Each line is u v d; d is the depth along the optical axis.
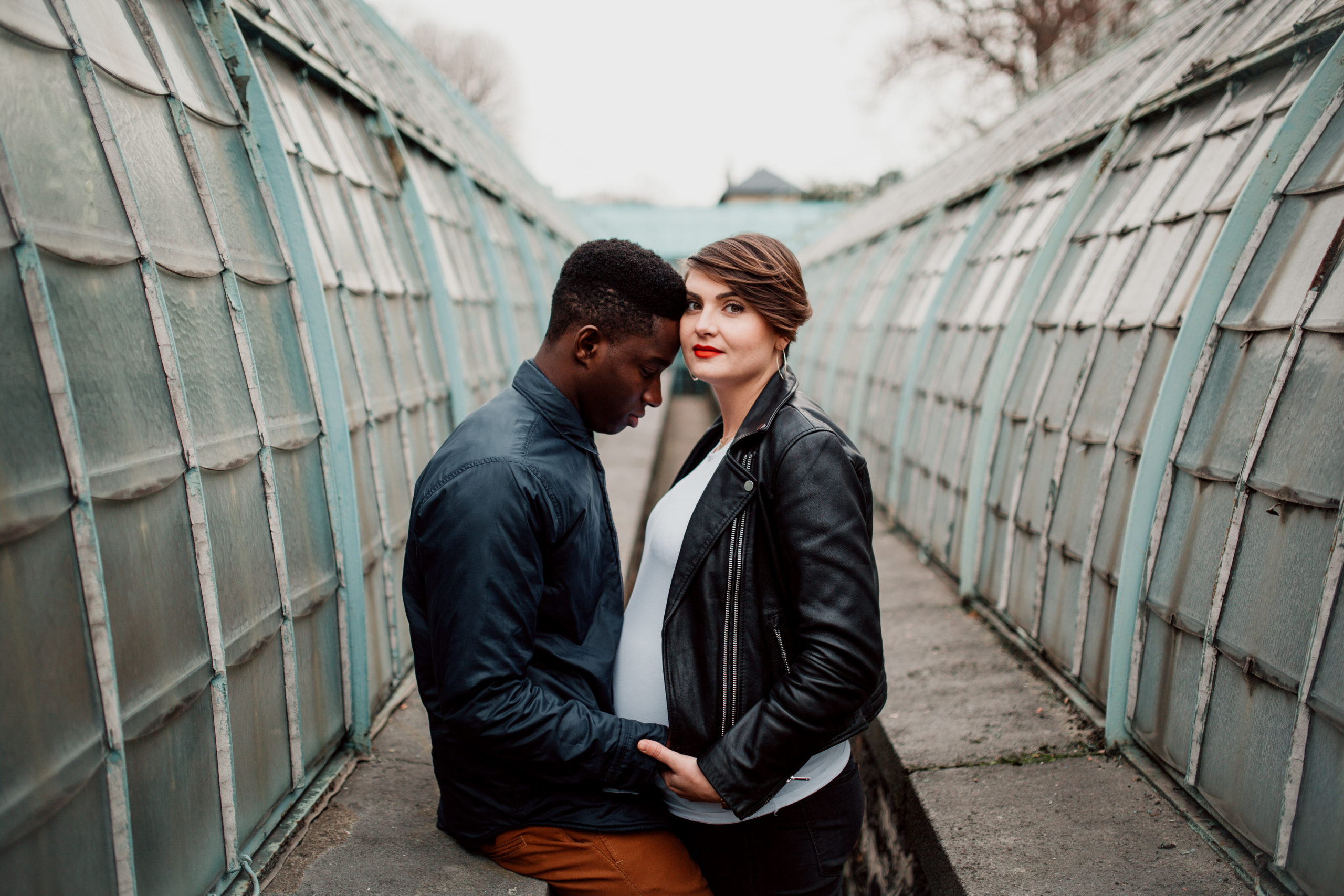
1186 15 4.38
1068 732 3.04
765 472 1.59
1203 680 2.41
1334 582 1.94
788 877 1.73
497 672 1.53
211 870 1.77
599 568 1.78
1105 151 4.07
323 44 3.72
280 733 2.15
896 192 11.28
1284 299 2.37
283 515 2.26
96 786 1.38
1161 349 2.99
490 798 1.80
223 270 2.06
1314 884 1.94
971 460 4.67
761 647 1.62
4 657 1.19
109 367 1.54
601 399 1.71
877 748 3.30
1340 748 1.88
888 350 7.42
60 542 1.33
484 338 5.53
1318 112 2.47
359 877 1.97
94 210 1.57
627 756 1.66
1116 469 3.13
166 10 2.21
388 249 3.80
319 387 2.55
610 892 1.76
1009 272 4.96
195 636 1.74
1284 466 2.21
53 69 1.55
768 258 1.60
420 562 1.77
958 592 4.75
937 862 2.43
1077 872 2.22
